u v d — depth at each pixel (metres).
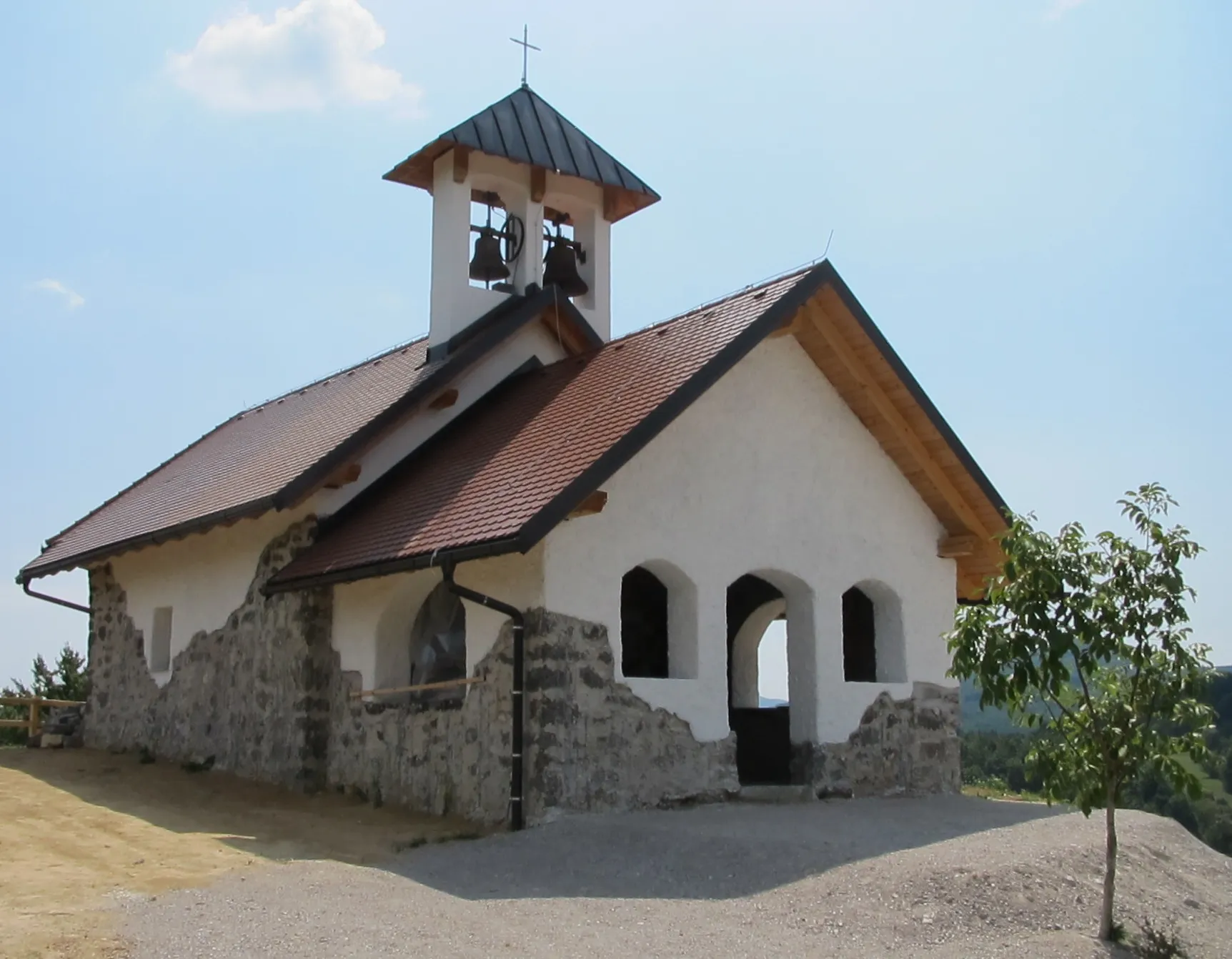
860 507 14.78
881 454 15.10
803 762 13.95
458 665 14.27
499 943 7.74
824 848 10.18
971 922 8.61
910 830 11.53
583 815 11.76
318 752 14.85
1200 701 8.34
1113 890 8.62
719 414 13.63
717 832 10.82
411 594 14.08
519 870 10.04
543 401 14.84
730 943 7.88
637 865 9.96
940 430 14.48
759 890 9.19
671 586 13.35
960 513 15.26
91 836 11.79
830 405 14.70
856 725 14.30
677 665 13.16
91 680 21.39
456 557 11.66
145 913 8.45
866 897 8.92
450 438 15.88
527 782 11.85
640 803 12.24
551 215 18.48
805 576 14.09
